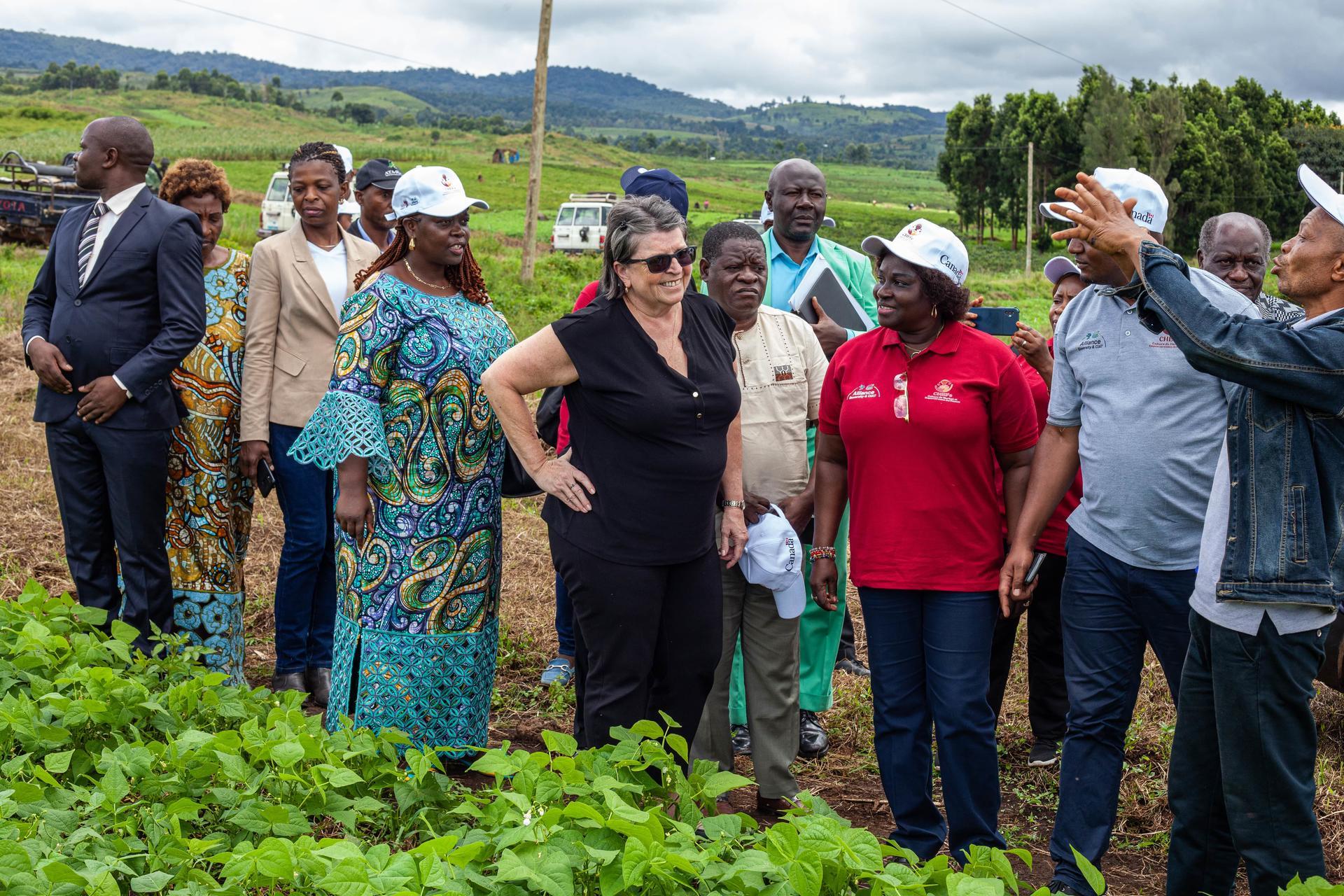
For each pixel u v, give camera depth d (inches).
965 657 149.6
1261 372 120.3
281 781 133.3
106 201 187.8
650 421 139.6
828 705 197.0
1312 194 124.7
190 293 185.3
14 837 113.8
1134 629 149.7
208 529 196.7
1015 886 112.8
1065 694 192.7
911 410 148.6
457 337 163.9
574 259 1115.3
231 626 201.2
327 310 203.0
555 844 111.8
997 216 3213.6
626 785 120.7
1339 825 166.1
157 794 131.3
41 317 191.5
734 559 157.9
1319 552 121.8
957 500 149.3
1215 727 134.3
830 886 113.0
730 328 152.8
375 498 165.3
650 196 139.9
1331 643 185.6
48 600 178.7
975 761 149.6
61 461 189.5
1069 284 187.8
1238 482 125.5
